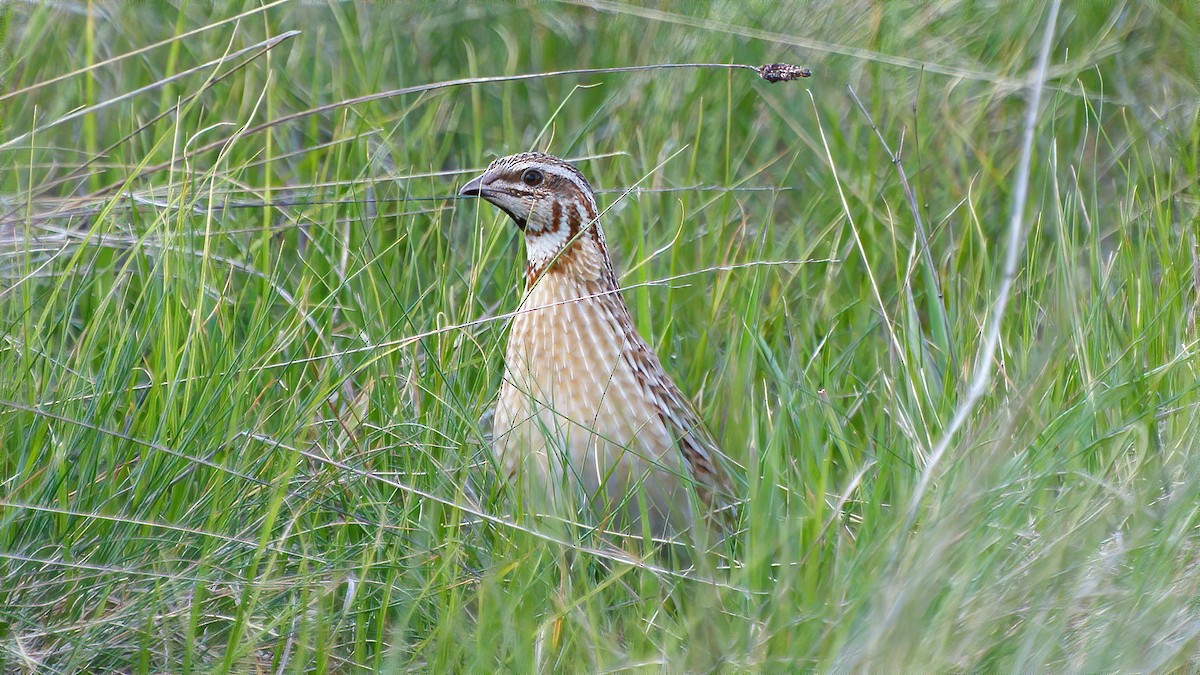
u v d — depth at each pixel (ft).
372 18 46.44
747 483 29.32
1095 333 31.76
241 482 26.96
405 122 42.45
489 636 24.67
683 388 35.60
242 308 34.47
